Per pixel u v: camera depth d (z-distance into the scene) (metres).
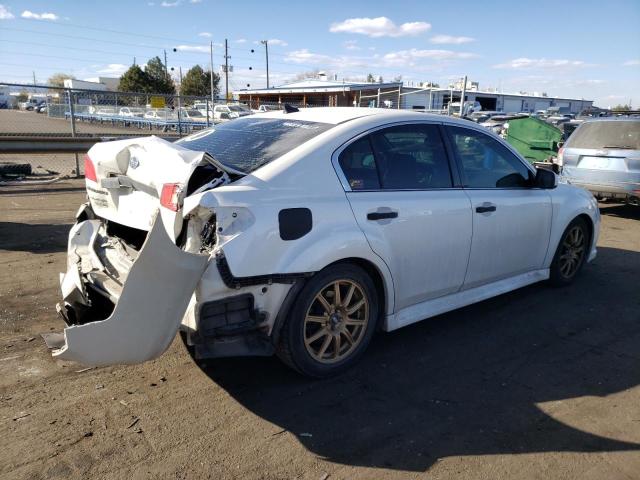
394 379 3.57
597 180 9.09
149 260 2.63
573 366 3.85
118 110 18.67
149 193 3.23
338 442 2.89
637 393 3.49
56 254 6.05
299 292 3.21
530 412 3.23
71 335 2.59
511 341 4.23
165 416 3.05
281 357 3.37
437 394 3.40
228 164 3.36
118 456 2.70
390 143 3.76
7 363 3.57
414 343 4.14
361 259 3.48
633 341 4.30
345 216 3.35
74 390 3.28
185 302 2.81
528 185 4.77
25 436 2.82
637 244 7.60
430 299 4.08
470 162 4.27
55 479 2.52
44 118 18.75
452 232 3.98
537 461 2.78
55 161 15.20
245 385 3.42
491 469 2.71
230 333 2.98
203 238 2.90
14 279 5.16
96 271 3.47
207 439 2.87
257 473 2.62
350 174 3.48
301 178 3.24
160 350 2.83
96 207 3.79
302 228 3.15
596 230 5.65
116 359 2.73
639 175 8.62
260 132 3.78
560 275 5.40
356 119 3.71
